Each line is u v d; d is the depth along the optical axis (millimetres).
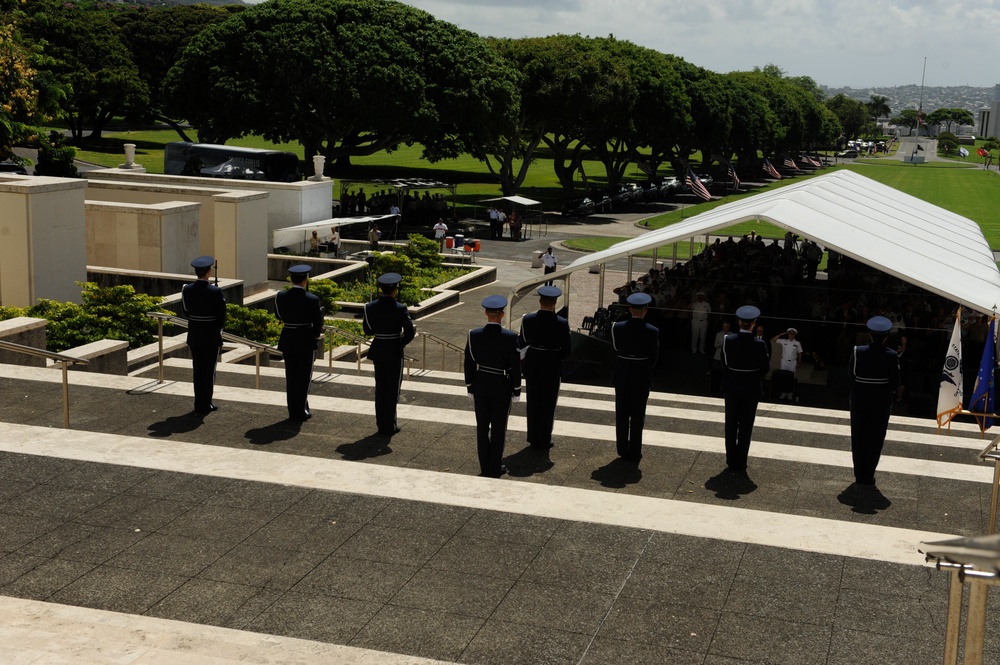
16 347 11109
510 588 6848
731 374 11305
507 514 8047
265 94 63375
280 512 8023
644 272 45344
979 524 9836
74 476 8688
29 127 47125
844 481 11164
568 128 76188
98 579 6887
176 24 98375
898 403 21719
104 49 90812
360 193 58312
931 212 40125
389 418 12297
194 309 12508
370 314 12078
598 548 7488
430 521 7910
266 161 47500
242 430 12156
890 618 6531
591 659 5992
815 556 7402
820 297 23375
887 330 10734
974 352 22016
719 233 30469
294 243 41781
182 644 5777
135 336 19453
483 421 10875
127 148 42812
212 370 12695
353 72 62281
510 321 24516
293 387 12547
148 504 8141
